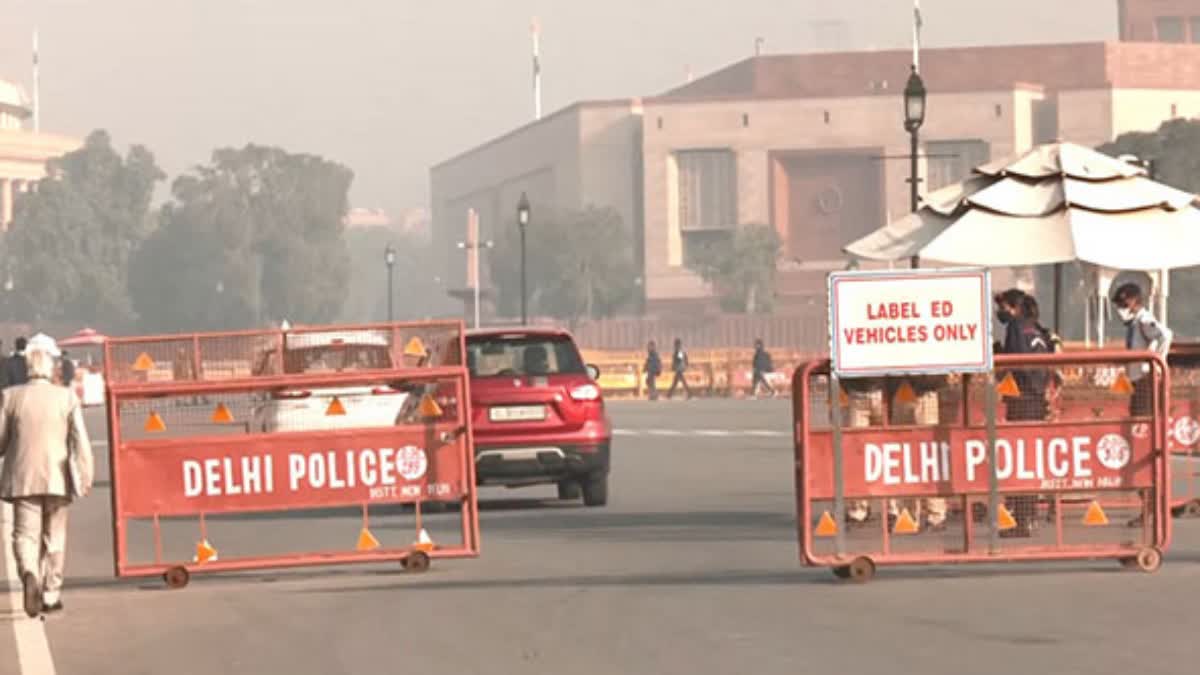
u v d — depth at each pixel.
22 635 19.64
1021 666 15.62
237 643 18.58
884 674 15.42
